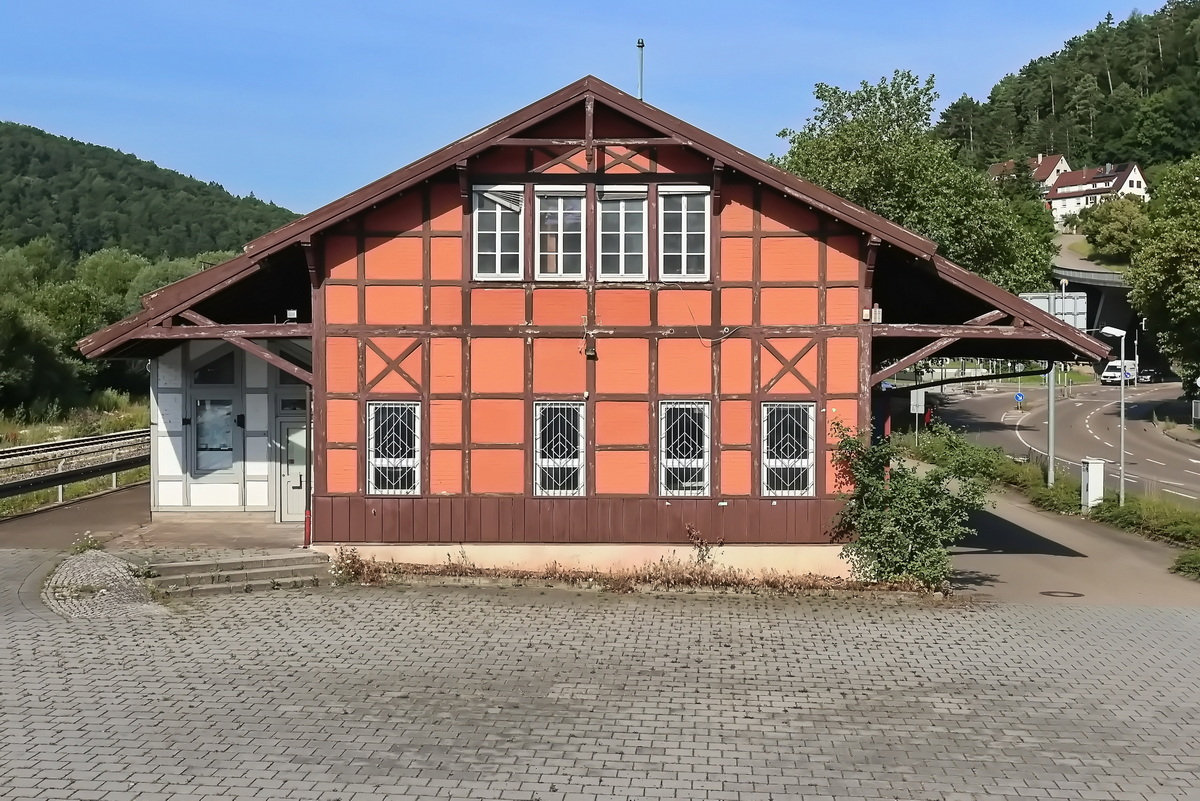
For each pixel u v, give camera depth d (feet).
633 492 52.95
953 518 52.37
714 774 28.55
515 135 51.44
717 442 52.80
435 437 52.90
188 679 35.68
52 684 34.76
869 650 41.32
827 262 52.44
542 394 52.80
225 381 65.57
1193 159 176.86
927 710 34.12
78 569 49.88
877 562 51.65
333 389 52.80
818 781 28.25
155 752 29.14
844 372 52.49
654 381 52.80
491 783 27.63
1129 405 221.87
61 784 26.84
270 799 26.27
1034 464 106.83
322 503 52.95
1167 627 45.85
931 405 206.28
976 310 59.00
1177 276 171.42
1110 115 528.22
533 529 52.90
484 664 38.27
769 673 37.96
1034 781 28.45
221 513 65.87
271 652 39.11
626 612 46.57
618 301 52.80
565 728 31.81
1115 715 33.86
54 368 167.84
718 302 52.65
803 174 145.89
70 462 93.09
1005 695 35.83
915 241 50.62
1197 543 66.74
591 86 50.93
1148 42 555.28
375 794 26.73
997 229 146.41
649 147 52.31
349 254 52.54
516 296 52.75
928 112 156.66
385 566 51.72
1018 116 582.35
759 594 50.47
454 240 52.60
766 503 52.80
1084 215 414.21
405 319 52.75
